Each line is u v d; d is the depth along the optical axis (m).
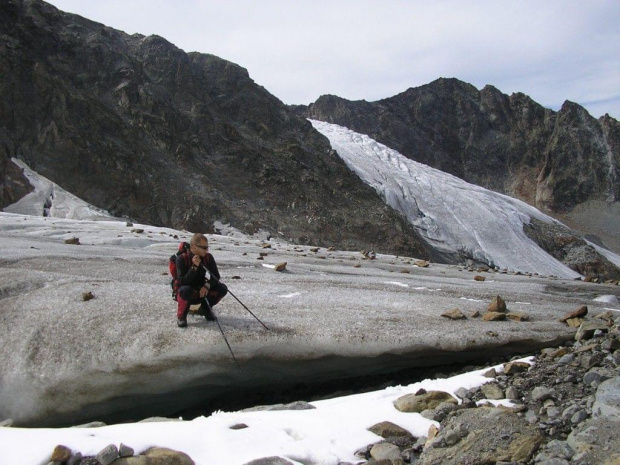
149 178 57.81
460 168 165.75
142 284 10.44
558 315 10.34
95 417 7.48
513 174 164.00
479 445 4.91
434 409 5.92
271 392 8.23
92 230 22.78
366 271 16.64
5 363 7.66
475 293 12.81
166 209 56.06
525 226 103.38
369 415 5.84
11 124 52.59
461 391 6.48
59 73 61.53
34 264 12.51
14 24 61.03
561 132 158.12
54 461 4.62
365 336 8.05
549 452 4.74
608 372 6.44
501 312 9.86
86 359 7.41
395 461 4.88
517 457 4.76
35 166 51.38
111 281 10.45
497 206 105.69
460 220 96.00
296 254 20.91
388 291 12.20
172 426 5.27
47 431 5.07
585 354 7.41
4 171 46.84
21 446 4.79
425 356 8.30
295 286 11.78
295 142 85.62
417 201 97.44
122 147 57.78
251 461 4.75
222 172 69.62
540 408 5.79
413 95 176.88
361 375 8.44
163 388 7.37
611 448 4.50
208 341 7.47
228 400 8.08
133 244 19.19
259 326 8.07
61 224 24.23
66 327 8.14
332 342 7.86
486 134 171.62
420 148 163.62
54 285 9.91
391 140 158.88
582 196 150.00
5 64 54.38
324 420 5.73
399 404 6.05
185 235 25.20
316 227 67.69
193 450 4.97
